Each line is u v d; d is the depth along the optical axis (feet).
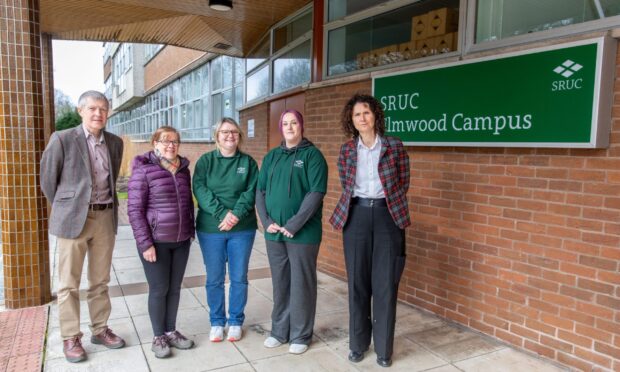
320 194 10.81
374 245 10.42
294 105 21.99
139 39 30.76
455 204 12.69
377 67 15.67
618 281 9.41
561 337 10.45
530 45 10.60
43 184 10.41
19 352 11.17
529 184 10.88
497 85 11.10
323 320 13.38
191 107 53.98
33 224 14.07
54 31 28.04
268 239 11.34
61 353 11.13
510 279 11.44
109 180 11.09
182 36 29.17
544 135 10.21
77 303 10.96
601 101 9.23
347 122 10.57
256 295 15.56
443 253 13.15
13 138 13.69
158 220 10.61
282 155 11.19
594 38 9.24
